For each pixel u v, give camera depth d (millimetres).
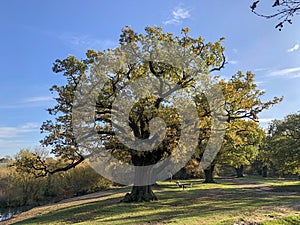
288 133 33438
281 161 32406
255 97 19266
